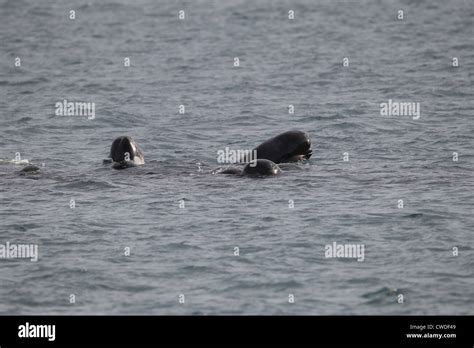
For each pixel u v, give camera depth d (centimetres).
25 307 5150
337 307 5097
